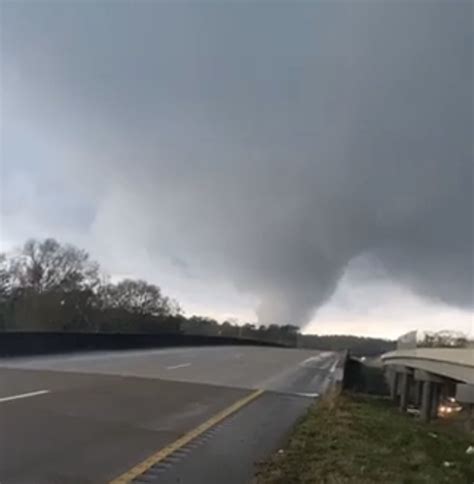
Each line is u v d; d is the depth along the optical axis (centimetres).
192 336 7131
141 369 2600
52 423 1095
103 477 756
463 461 1127
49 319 7569
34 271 8212
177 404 1539
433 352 3559
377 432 1358
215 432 1171
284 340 15300
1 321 7281
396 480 830
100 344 4162
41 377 1900
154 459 876
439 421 3216
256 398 1855
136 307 9675
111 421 1180
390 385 5681
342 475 834
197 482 773
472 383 2816
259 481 796
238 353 5634
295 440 1138
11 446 877
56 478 731
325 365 4538
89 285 8631
